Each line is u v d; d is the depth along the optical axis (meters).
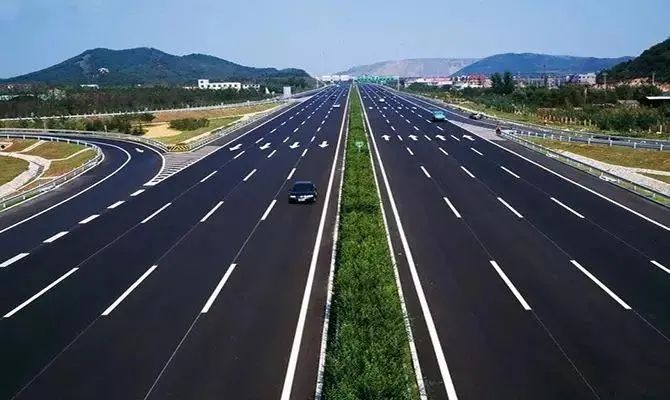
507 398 11.97
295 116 85.62
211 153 51.12
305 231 25.23
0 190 43.28
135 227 26.62
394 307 14.52
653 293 17.58
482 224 25.75
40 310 17.05
